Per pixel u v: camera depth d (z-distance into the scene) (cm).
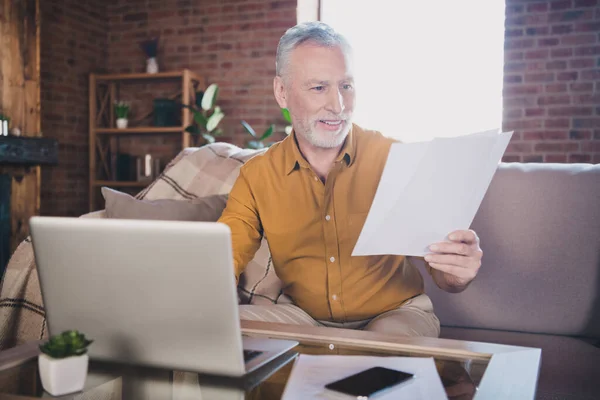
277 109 483
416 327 130
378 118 450
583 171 162
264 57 484
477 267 101
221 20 494
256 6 484
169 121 489
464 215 96
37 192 394
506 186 165
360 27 453
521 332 161
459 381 75
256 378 78
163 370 80
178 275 74
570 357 136
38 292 150
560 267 158
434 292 170
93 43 507
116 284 77
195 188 191
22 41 386
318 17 471
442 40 432
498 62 418
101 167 510
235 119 495
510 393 69
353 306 141
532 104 400
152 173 498
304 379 76
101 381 78
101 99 509
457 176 93
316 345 92
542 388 117
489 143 91
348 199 139
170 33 508
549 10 395
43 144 385
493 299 163
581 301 155
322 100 128
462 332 160
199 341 77
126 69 519
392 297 141
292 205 141
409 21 440
